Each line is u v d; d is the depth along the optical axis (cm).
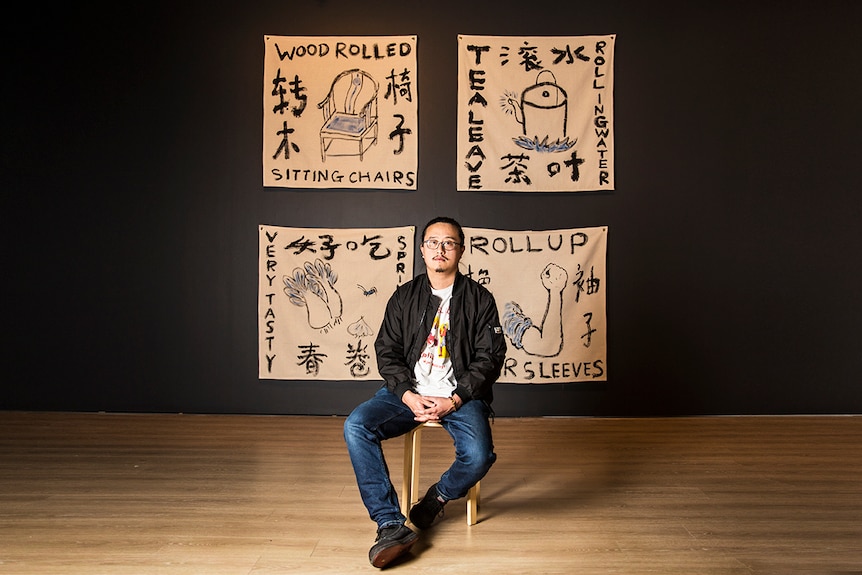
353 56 423
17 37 429
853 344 422
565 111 421
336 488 278
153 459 321
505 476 300
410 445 244
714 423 404
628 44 423
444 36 423
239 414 427
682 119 423
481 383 232
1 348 430
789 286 423
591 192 424
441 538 226
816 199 423
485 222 424
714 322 423
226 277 427
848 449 344
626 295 423
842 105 423
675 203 423
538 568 202
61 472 299
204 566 201
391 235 422
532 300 420
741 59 423
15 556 207
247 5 427
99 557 206
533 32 424
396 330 245
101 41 429
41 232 430
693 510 254
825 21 423
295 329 424
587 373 421
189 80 427
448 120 423
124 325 429
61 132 429
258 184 427
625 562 207
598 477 297
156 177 429
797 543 222
